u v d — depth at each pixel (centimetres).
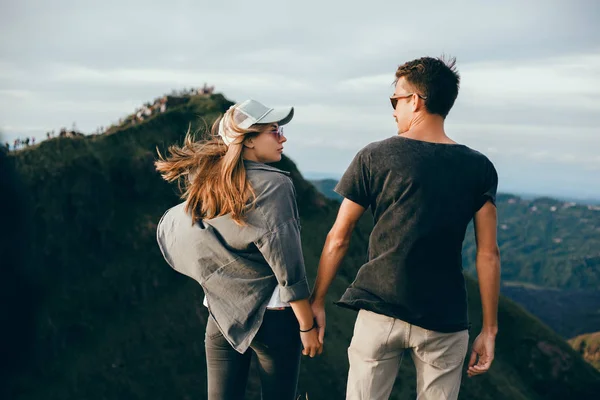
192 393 3061
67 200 3130
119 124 3800
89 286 3109
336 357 3319
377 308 299
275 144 309
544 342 4519
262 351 322
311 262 3784
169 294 3334
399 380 3048
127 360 3022
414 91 308
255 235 297
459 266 306
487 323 312
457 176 294
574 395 4306
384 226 299
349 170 312
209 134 319
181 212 318
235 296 311
